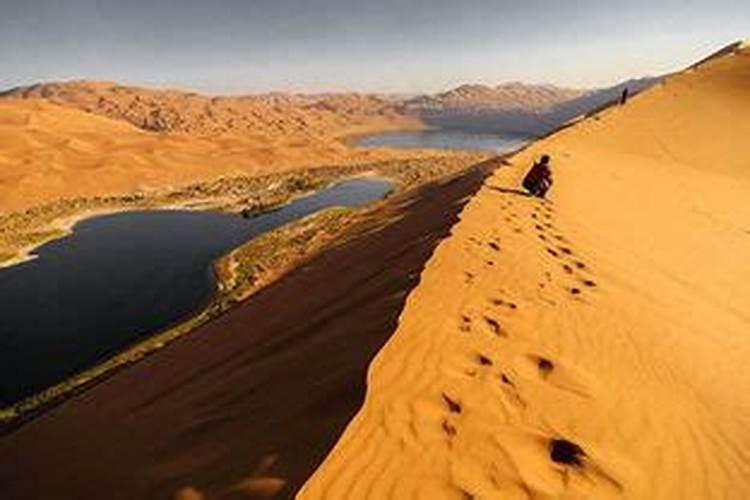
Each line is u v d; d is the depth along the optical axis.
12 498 8.21
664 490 5.43
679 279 13.20
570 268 11.38
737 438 6.75
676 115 37.94
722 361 9.02
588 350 7.77
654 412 6.70
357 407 5.39
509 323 7.97
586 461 5.40
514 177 20.14
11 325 24.88
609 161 28.69
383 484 4.57
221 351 11.31
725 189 27.62
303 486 4.41
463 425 5.47
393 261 11.84
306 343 8.51
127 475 6.71
